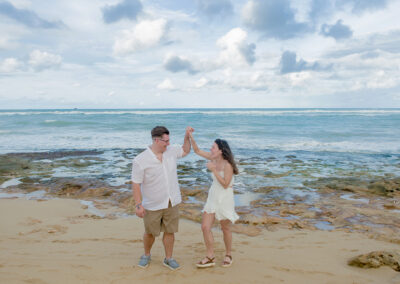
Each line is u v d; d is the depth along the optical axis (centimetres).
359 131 2455
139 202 322
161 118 4131
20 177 992
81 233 506
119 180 945
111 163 1230
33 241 457
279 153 1490
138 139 2011
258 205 695
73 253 397
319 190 831
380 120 3712
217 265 358
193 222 594
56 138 2031
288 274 336
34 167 1141
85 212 654
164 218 338
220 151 345
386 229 538
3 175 1014
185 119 3906
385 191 806
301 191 820
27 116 4262
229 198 354
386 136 2136
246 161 1274
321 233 522
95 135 2209
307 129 2639
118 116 4525
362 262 359
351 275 334
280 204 702
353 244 464
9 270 330
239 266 356
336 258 398
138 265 348
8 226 545
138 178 322
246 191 823
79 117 4166
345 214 619
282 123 3297
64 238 475
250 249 430
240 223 580
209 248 351
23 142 1838
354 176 1000
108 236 490
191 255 396
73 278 312
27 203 709
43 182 923
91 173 1050
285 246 449
